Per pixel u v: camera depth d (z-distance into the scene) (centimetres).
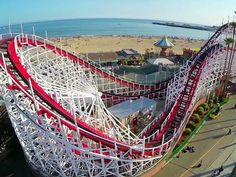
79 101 4716
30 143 3775
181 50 17738
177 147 4812
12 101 3731
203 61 6131
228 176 4150
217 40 7206
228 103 6700
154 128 4850
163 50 11769
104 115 4759
